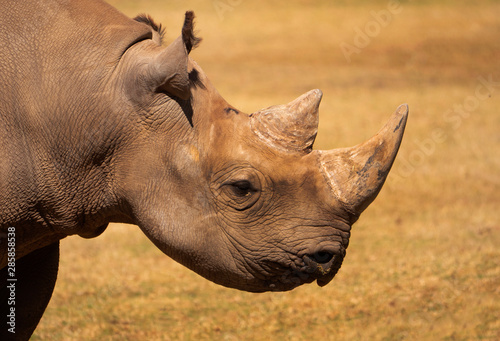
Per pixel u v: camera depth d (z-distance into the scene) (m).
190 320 18.23
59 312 18.52
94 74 10.38
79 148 10.42
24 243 11.05
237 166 10.22
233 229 10.35
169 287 20.45
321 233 10.21
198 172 10.30
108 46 10.50
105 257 22.64
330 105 44.78
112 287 20.27
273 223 10.27
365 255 22.39
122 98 10.35
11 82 10.27
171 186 10.40
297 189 10.19
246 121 10.40
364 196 10.02
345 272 21.08
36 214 10.72
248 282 10.61
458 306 18.17
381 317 17.92
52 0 10.59
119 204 10.78
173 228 10.41
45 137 10.38
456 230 24.14
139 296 19.78
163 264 22.30
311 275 10.48
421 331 16.92
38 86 10.33
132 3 69.62
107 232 25.09
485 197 27.72
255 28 70.69
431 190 28.47
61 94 10.35
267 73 55.47
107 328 17.64
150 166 10.41
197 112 10.35
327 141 35.53
